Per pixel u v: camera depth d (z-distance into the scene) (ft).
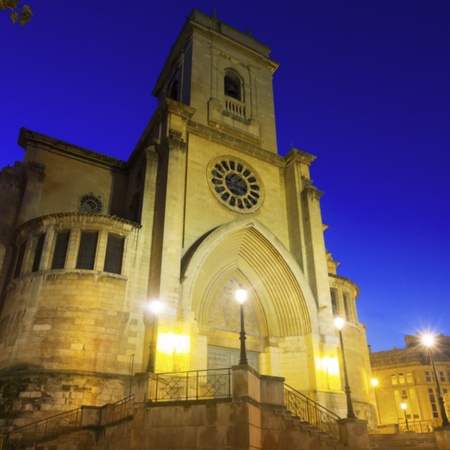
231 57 119.75
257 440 44.60
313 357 82.79
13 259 82.94
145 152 91.40
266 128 114.42
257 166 103.81
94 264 74.79
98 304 71.67
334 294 106.93
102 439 52.95
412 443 70.13
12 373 65.05
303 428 50.08
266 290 91.50
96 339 69.15
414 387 210.38
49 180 96.02
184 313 71.97
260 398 48.06
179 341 69.46
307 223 96.99
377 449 67.00
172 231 77.71
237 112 112.27
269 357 85.81
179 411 44.70
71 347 67.62
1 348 70.28
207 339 81.82
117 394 66.23
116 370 68.08
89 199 99.14
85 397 64.28
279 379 50.37
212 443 42.70
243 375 44.96
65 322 69.26
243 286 92.53
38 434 60.29
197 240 85.25
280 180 106.32
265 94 120.88
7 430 60.08
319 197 100.83
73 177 99.30
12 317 71.97
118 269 77.05
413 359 220.43
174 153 85.20
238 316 88.89
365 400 100.22
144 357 69.31
